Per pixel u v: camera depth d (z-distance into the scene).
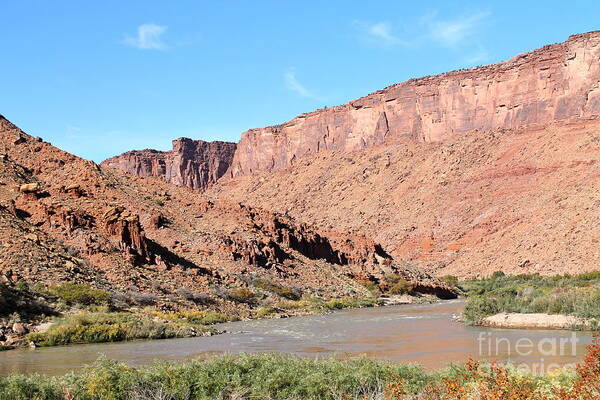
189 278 56.12
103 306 41.34
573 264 94.19
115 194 71.81
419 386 17.08
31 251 45.94
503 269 105.69
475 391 14.94
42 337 32.12
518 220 120.56
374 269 92.31
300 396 16.98
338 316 54.00
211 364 18.45
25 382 16.64
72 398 16.52
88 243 52.38
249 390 17.25
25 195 57.66
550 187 124.69
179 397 16.97
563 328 36.19
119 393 16.72
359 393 17.09
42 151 75.38
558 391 14.70
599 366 15.22
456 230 130.12
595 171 119.31
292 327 42.72
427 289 88.38
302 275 74.50
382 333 37.47
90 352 28.66
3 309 35.62
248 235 75.00
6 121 79.75
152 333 35.16
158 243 64.62
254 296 58.81
